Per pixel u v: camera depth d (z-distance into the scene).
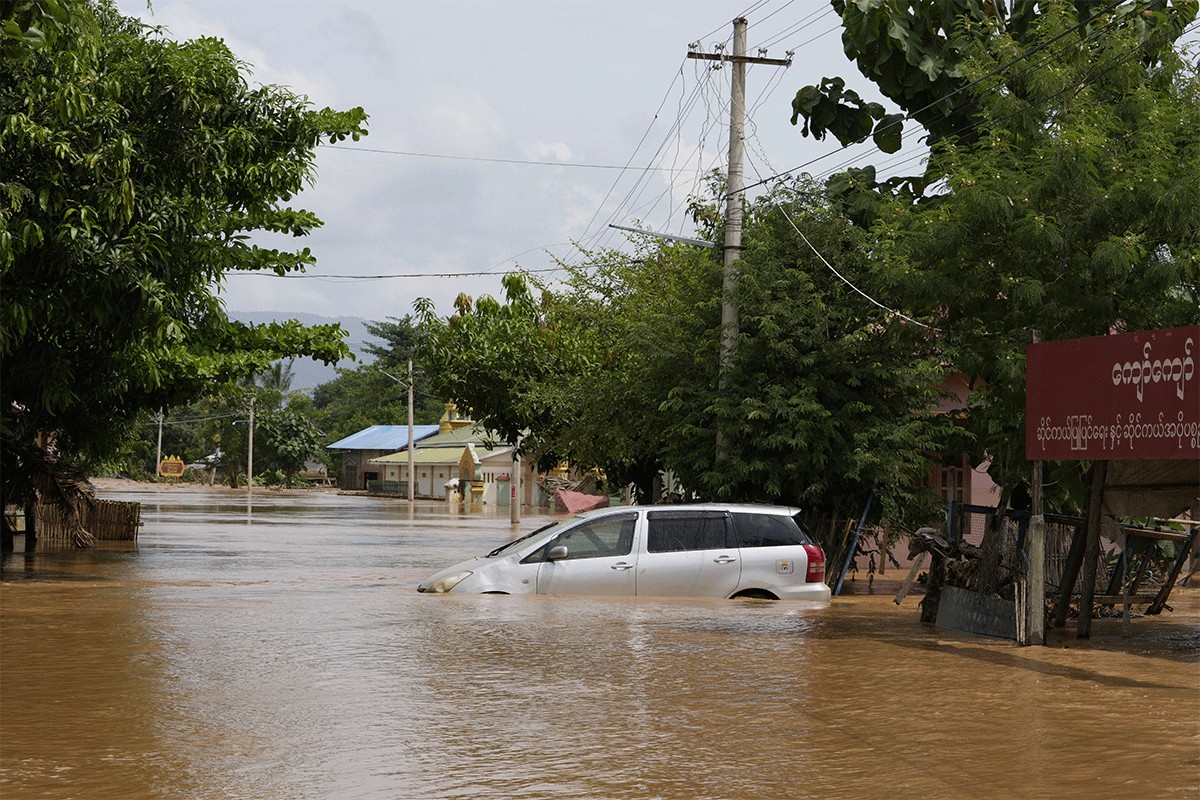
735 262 19.70
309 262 28.88
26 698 8.57
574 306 30.80
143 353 23.75
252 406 101.62
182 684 9.15
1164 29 15.72
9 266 17.20
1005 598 13.42
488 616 13.37
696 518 15.78
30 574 20.84
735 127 20.97
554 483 68.75
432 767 6.63
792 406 18.86
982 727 7.77
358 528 41.25
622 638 11.76
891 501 20.30
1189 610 16.16
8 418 23.47
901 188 21.56
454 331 31.14
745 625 12.94
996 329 15.09
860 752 7.05
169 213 19.23
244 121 19.77
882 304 19.23
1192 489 13.45
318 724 7.75
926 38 20.72
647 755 6.95
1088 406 10.99
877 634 12.48
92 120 18.12
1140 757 6.94
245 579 19.94
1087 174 13.39
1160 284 12.90
